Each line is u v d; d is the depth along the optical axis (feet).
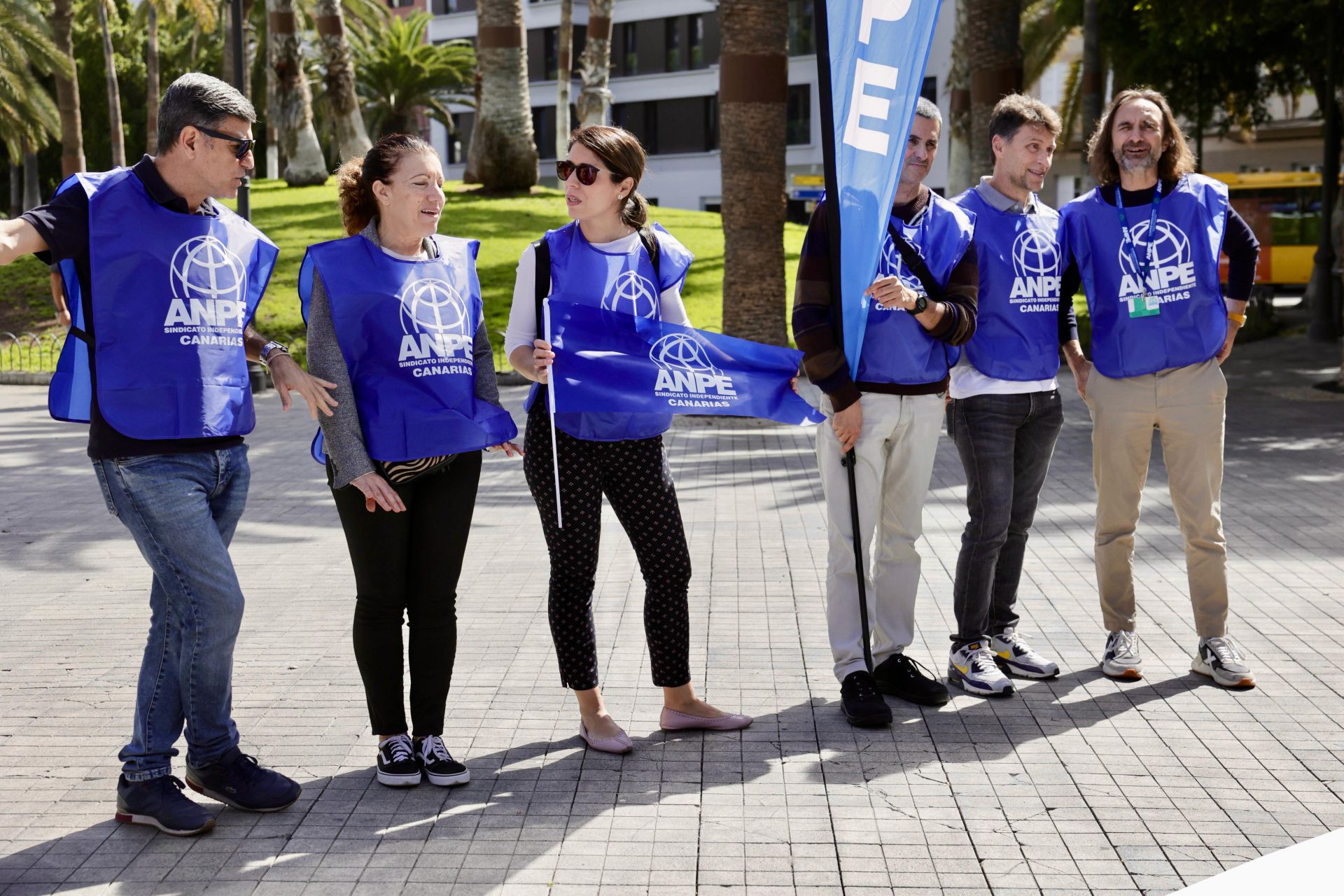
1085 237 15.87
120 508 11.25
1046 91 124.57
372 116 153.07
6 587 21.09
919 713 14.64
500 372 53.83
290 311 63.87
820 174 145.18
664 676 13.94
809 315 14.30
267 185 97.86
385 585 12.48
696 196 161.38
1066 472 31.22
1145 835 11.38
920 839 11.34
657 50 162.40
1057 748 13.47
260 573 21.93
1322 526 24.12
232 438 11.68
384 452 12.01
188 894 10.44
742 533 24.38
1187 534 15.79
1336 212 78.95
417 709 12.82
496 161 90.79
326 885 10.59
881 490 14.99
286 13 93.61
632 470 13.38
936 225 14.60
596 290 13.19
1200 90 78.95
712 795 12.32
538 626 18.20
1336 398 43.93
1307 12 59.06
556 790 12.49
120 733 14.19
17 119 107.96
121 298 10.92
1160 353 15.39
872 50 13.53
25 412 48.21
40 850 11.27
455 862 10.97
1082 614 18.60
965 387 15.23
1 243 10.14
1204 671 15.70
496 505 27.84
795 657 16.70
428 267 12.36
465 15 184.44
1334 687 15.28
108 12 147.23
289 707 14.96
